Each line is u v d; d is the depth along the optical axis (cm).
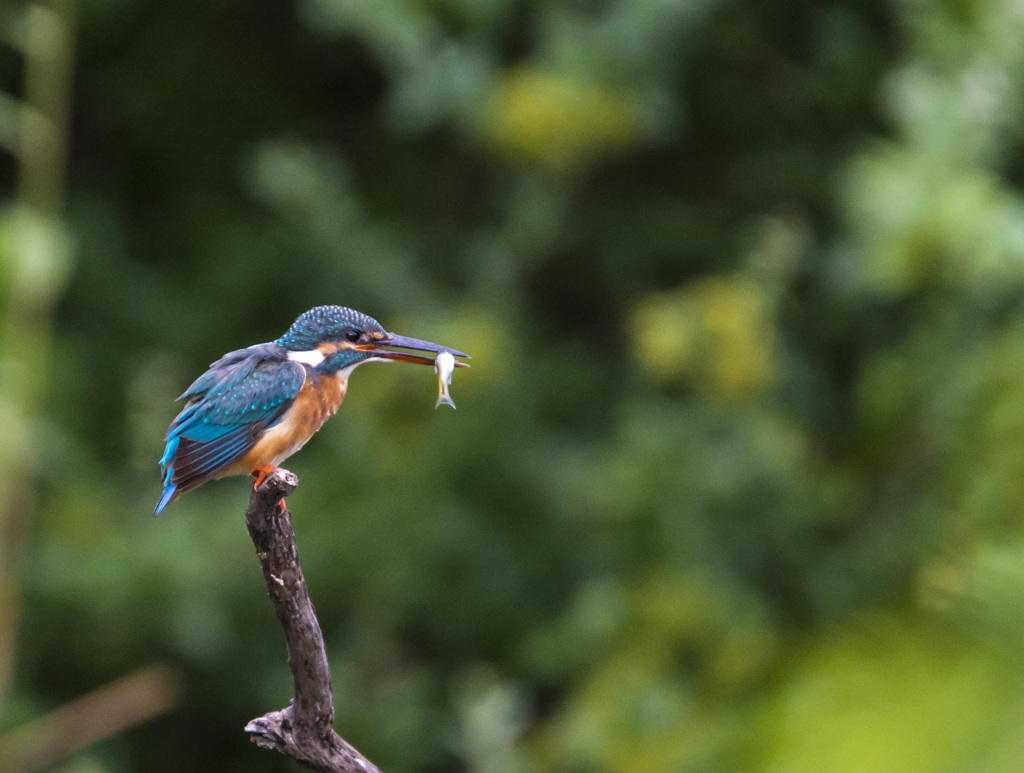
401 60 1152
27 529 1048
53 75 1005
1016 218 578
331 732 429
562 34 1103
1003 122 579
